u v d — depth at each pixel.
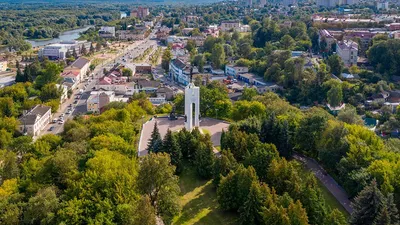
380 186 130.75
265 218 113.06
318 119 172.75
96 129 192.00
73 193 127.56
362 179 134.50
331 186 151.12
